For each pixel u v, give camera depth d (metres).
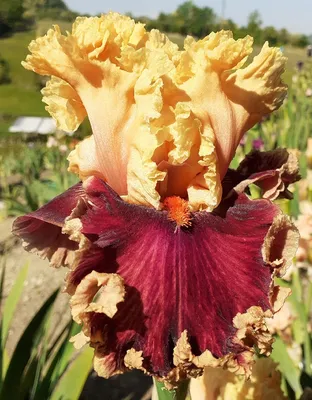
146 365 0.12
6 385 0.25
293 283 0.30
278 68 0.15
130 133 0.14
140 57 0.14
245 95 0.15
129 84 0.14
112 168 0.15
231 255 0.14
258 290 0.13
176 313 0.13
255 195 0.32
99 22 0.14
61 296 0.53
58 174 0.74
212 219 0.14
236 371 0.12
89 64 0.14
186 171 0.15
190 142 0.14
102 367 0.12
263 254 0.13
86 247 0.13
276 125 0.61
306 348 0.25
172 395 0.14
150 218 0.14
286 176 0.16
